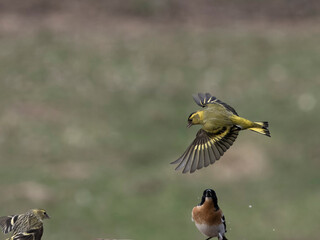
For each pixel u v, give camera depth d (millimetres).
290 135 27891
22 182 24047
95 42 37125
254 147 26797
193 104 31125
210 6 42125
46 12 40906
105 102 31125
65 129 28391
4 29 38312
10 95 31203
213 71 34188
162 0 42000
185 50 36562
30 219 10602
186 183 24297
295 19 40656
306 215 22188
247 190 23844
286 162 25781
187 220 21953
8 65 34094
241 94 31922
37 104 30438
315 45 36969
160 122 29453
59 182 24156
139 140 27891
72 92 31828
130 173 25172
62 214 22047
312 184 24266
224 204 23062
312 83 32594
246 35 38406
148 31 39000
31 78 32906
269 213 22453
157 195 23547
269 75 33562
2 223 10648
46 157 26094
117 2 41688
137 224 21453
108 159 26219
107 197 23188
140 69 34375
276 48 36656
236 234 21391
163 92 32188
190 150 7297
